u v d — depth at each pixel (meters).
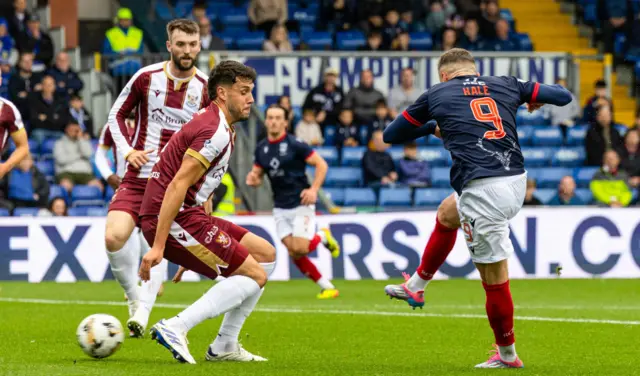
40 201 20.30
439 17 27.62
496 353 8.36
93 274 18.23
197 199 8.03
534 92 8.10
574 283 17.70
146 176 10.12
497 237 7.81
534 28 29.52
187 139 7.93
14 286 17.33
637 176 22.45
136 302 10.64
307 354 9.20
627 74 27.94
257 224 18.42
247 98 7.86
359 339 10.45
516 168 7.82
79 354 8.90
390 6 27.62
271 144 15.40
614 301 14.83
